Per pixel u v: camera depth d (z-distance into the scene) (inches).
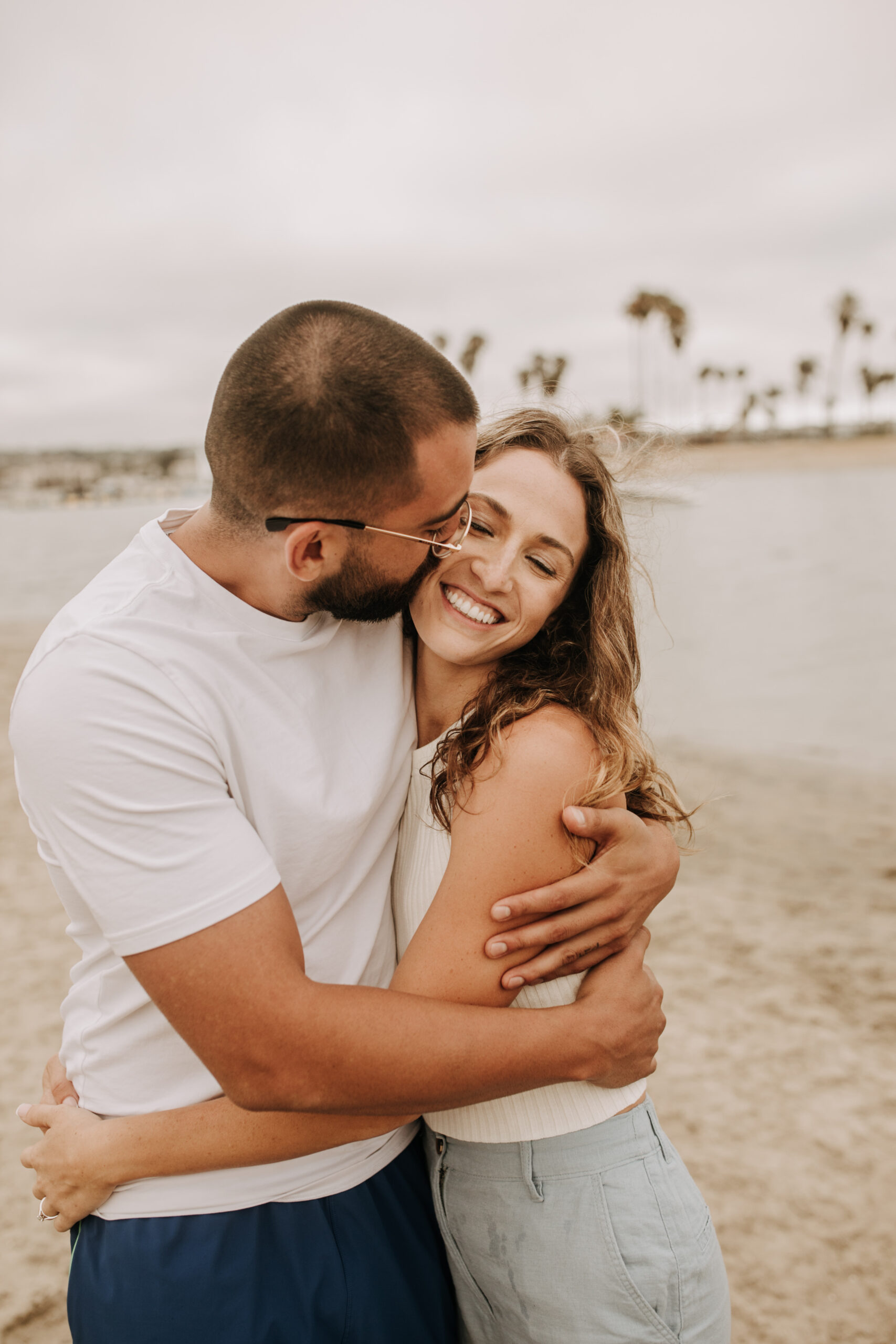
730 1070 131.8
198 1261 49.6
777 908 185.5
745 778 272.2
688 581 658.2
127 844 45.2
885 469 2153.1
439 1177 57.4
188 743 46.8
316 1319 50.9
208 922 44.8
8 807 251.3
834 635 479.8
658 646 405.4
